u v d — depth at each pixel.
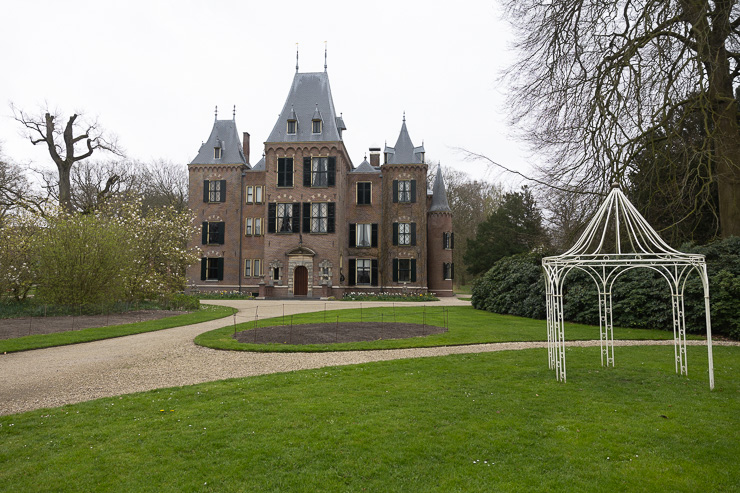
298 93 38.44
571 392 7.55
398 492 4.37
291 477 4.66
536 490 4.38
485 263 45.50
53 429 6.05
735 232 15.95
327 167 36.88
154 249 25.67
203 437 5.67
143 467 4.89
